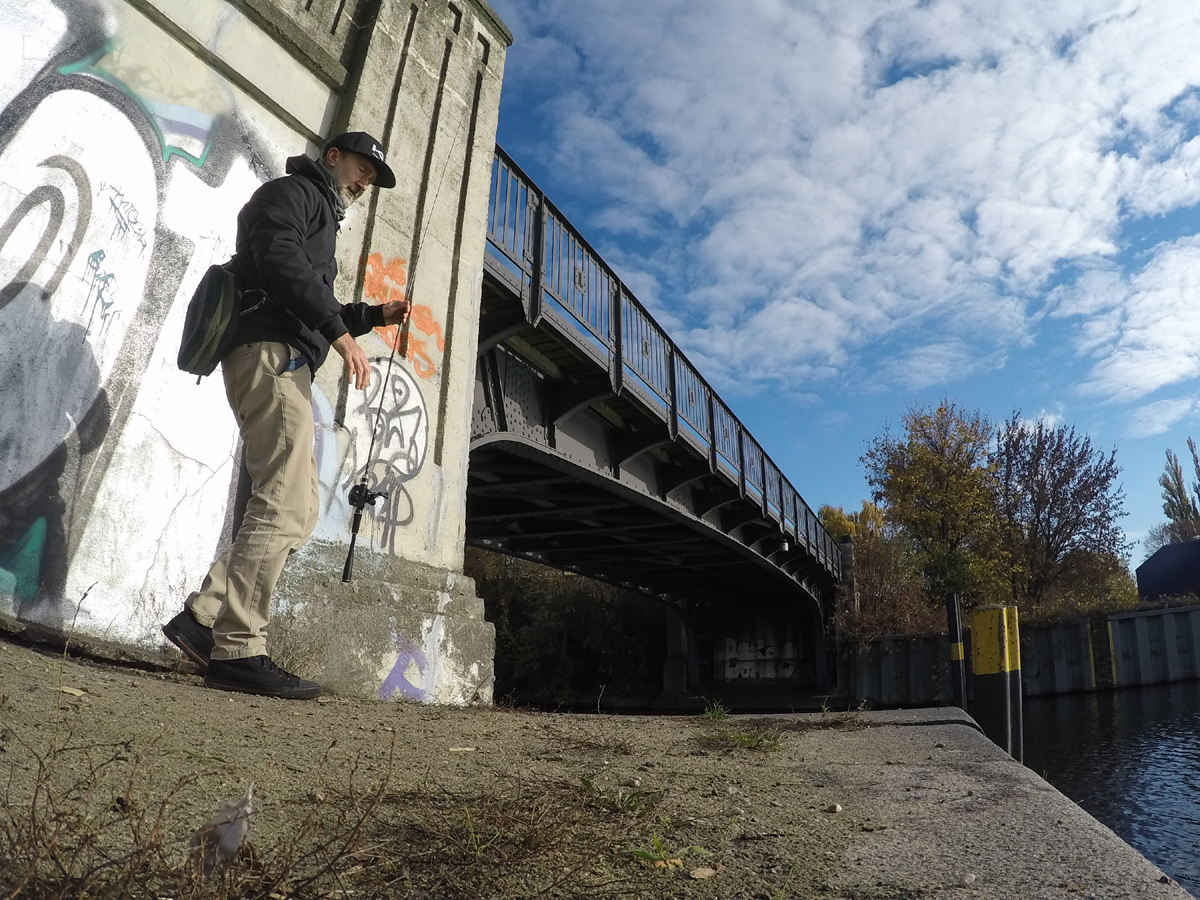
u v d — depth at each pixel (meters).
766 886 1.39
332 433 5.27
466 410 6.75
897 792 2.33
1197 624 30.95
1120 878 1.43
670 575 26.05
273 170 5.40
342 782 1.89
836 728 4.14
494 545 19.59
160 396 4.38
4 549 3.56
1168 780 11.63
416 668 5.41
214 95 4.98
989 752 3.22
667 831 1.74
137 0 4.50
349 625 4.96
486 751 2.70
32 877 0.98
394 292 6.12
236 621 2.98
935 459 37.59
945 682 28.56
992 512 37.47
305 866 1.26
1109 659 30.03
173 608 4.32
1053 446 39.06
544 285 9.13
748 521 18.97
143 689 2.90
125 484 4.14
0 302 3.66
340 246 5.69
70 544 3.84
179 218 4.64
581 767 2.50
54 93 4.02
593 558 22.42
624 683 33.38
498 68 7.84
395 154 6.29
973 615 7.26
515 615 35.66
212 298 2.86
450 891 1.26
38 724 1.93
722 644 32.59
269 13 5.28
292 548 3.11
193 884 1.03
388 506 5.67
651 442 12.84
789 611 32.16
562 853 1.49
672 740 3.41
